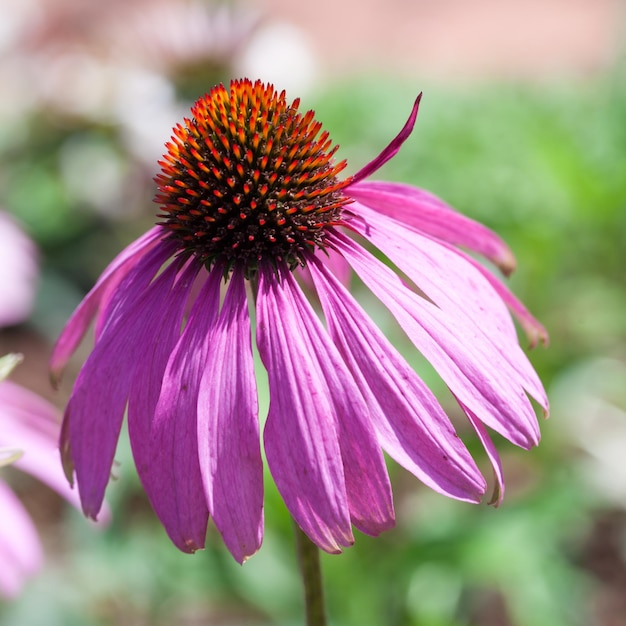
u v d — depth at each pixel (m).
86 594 0.54
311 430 0.32
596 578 0.58
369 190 0.36
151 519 0.60
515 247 0.68
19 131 1.05
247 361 0.33
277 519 0.48
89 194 0.96
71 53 1.06
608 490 0.62
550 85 1.32
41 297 0.89
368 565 0.49
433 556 0.48
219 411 0.32
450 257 0.35
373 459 0.32
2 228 0.61
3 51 1.20
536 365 0.60
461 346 0.33
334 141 1.08
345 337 0.33
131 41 0.91
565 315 0.69
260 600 0.48
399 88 1.30
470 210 0.83
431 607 0.48
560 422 0.61
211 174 0.35
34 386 0.81
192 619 0.57
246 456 0.32
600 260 0.79
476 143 1.01
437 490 0.32
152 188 0.90
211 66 0.86
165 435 0.33
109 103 0.96
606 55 1.65
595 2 2.04
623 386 0.66
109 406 0.33
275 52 0.88
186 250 0.35
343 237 0.35
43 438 0.42
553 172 0.79
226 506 0.32
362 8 2.16
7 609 0.50
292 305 0.33
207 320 0.34
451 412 0.65
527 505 0.49
